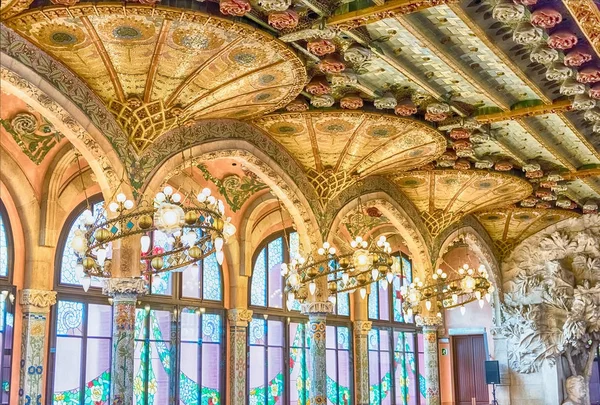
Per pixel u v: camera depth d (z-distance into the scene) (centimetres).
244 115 1485
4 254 1541
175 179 1828
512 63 1261
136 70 1166
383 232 2580
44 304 1570
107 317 1752
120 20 1023
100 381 1714
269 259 2255
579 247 2570
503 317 2680
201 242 1185
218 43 1112
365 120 1519
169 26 1049
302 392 2306
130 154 1277
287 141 1642
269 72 1238
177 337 1898
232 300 2055
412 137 1620
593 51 1206
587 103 1398
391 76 1367
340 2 1080
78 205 1711
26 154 1534
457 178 2003
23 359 1521
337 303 2527
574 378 2541
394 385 2723
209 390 1978
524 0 1029
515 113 1516
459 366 2903
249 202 2078
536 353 2583
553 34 1133
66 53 1106
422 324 2225
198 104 1290
